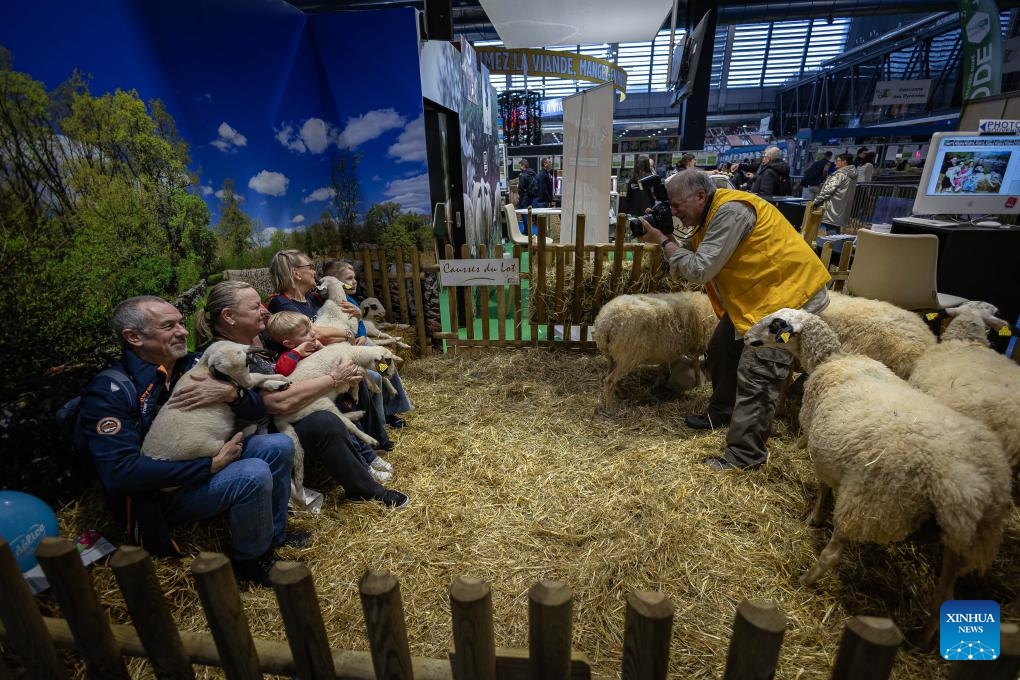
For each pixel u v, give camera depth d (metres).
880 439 1.77
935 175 4.15
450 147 6.06
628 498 2.70
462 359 4.74
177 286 3.01
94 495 2.29
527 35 5.62
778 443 3.14
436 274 4.86
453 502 2.72
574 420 3.58
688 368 3.96
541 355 4.71
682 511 2.59
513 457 3.13
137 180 2.69
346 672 1.21
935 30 13.11
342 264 3.84
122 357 2.07
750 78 20.67
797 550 2.31
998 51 6.46
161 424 1.98
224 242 3.42
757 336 2.49
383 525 2.54
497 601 2.09
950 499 1.60
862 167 8.38
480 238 7.47
